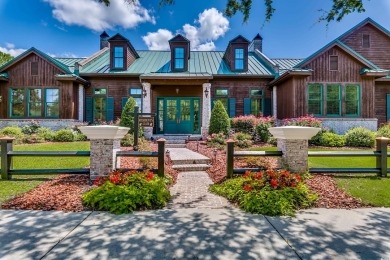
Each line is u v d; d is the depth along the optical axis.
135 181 4.10
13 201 3.72
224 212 3.46
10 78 13.51
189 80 12.33
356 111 12.48
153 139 12.13
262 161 6.38
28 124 13.15
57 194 4.04
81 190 4.23
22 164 6.19
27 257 2.24
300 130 4.88
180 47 14.66
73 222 3.04
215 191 4.55
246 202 3.63
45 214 3.29
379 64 15.05
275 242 2.56
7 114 13.46
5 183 4.63
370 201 3.84
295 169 5.04
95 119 14.36
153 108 14.48
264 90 14.59
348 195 4.08
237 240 2.60
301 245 2.49
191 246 2.47
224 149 8.76
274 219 3.19
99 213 3.36
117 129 4.71
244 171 5.12
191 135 13.20
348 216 3.29
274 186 3.91
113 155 4.85
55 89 13.55
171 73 12.97
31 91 13.57
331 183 4.64
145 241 2.56
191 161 7.11
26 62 13.54
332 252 2.36
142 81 12.34
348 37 15.12
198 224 3.02
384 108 14.39
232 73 14.39
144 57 16.66
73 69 14.60
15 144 9.81
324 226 2.96
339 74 12.48
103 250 2.37
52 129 13.03
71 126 12.61
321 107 12.36
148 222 3.07
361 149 8.92
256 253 2.34
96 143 4.79
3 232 2.75
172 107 14.59
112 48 14.59
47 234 2.71
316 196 3.92
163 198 3.89
